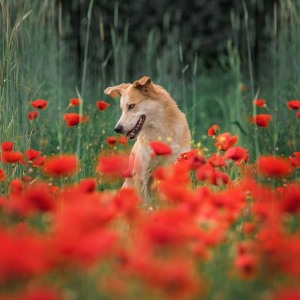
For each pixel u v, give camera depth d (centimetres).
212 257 578
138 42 2352
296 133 1380
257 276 546
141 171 1183
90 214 516
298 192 563
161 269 456
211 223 591
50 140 1376
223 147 868
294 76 1475
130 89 1226
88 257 452
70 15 2336
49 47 1588
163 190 695
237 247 581
